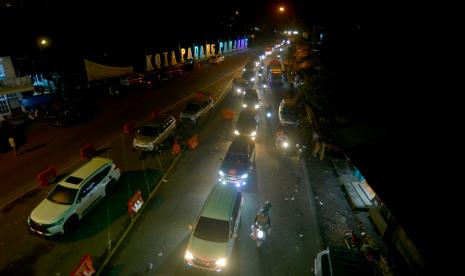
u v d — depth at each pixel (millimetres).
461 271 4996
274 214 11977
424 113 8242
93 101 27641
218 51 69875
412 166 7547
